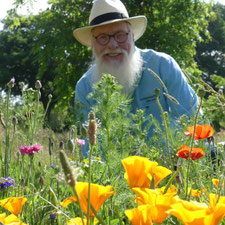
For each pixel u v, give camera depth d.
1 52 28.47
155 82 3.79
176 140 2.14
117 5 3.93
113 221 1.26
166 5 12.90
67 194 1.55
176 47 12.53
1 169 1.99
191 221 0.64
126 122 2.17
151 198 0.74
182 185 1.31
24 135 2.21
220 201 0.68
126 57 3.81
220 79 11.36
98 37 3.88
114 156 1.84
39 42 13.92
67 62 13.48
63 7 13.80
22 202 1.06
